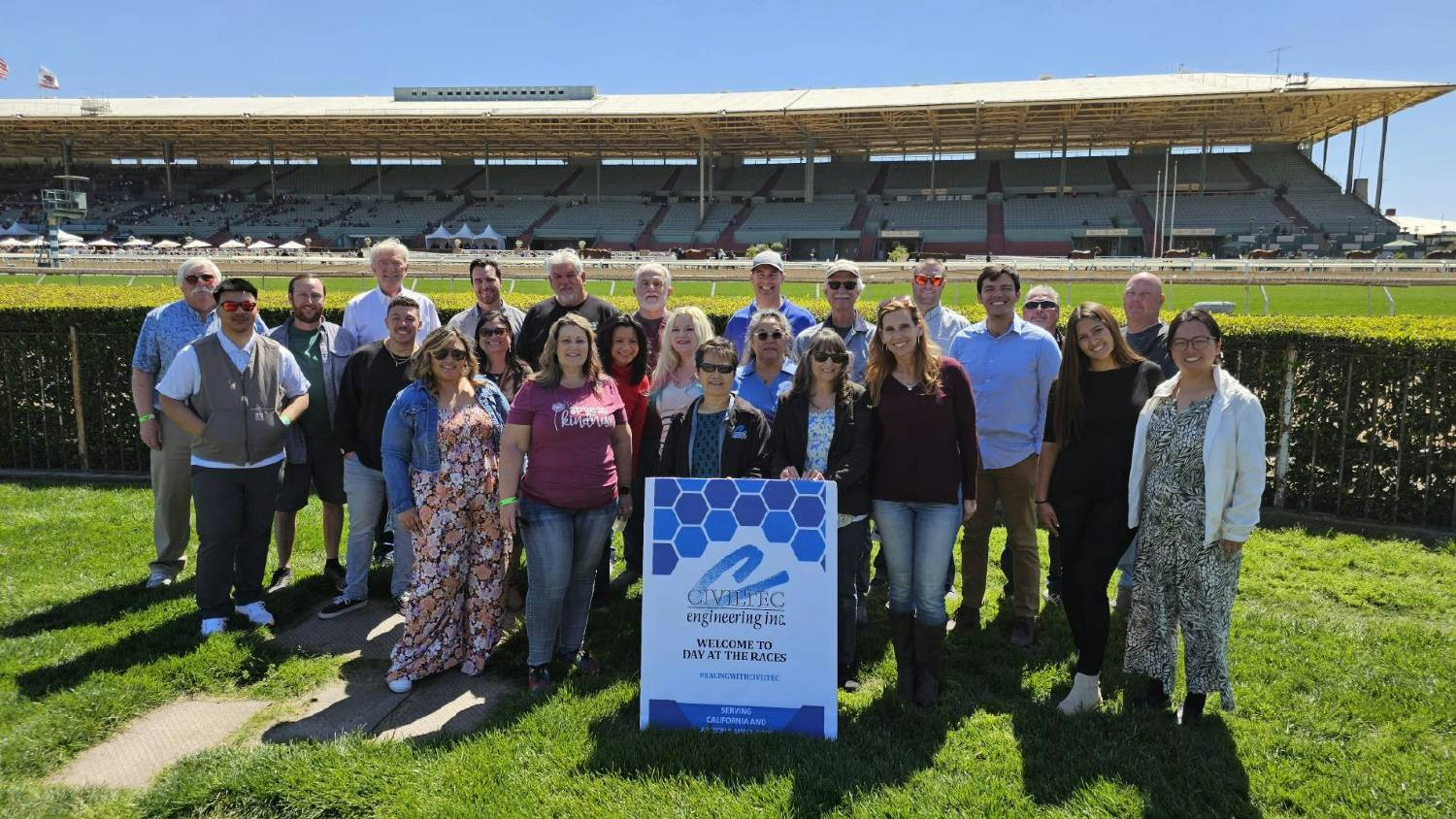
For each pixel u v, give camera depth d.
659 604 3.64
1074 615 3.83
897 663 3.97
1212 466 3.49
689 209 56.47
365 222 55.50
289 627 4.75
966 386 3.87
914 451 3.81
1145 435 3.74
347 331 5.55
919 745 3.48
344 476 5.36
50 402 8.19
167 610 4.75
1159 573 3.71
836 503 3.60
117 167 64.31
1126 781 3.21
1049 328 5.43
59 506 6.86
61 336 8.02
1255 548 5.89
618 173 63.03
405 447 4.19
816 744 3.45
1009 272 4.62
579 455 3.98
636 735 3.49
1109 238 48.19
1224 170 53.62
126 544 5.88
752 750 3.39
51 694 3.79
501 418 4.43
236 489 4.61
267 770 3.17
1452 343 6.10
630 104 55.81
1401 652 4.25
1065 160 51.59
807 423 3.96
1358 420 6.48
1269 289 25.27
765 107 50.38
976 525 4.67
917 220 51.41
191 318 5.08
